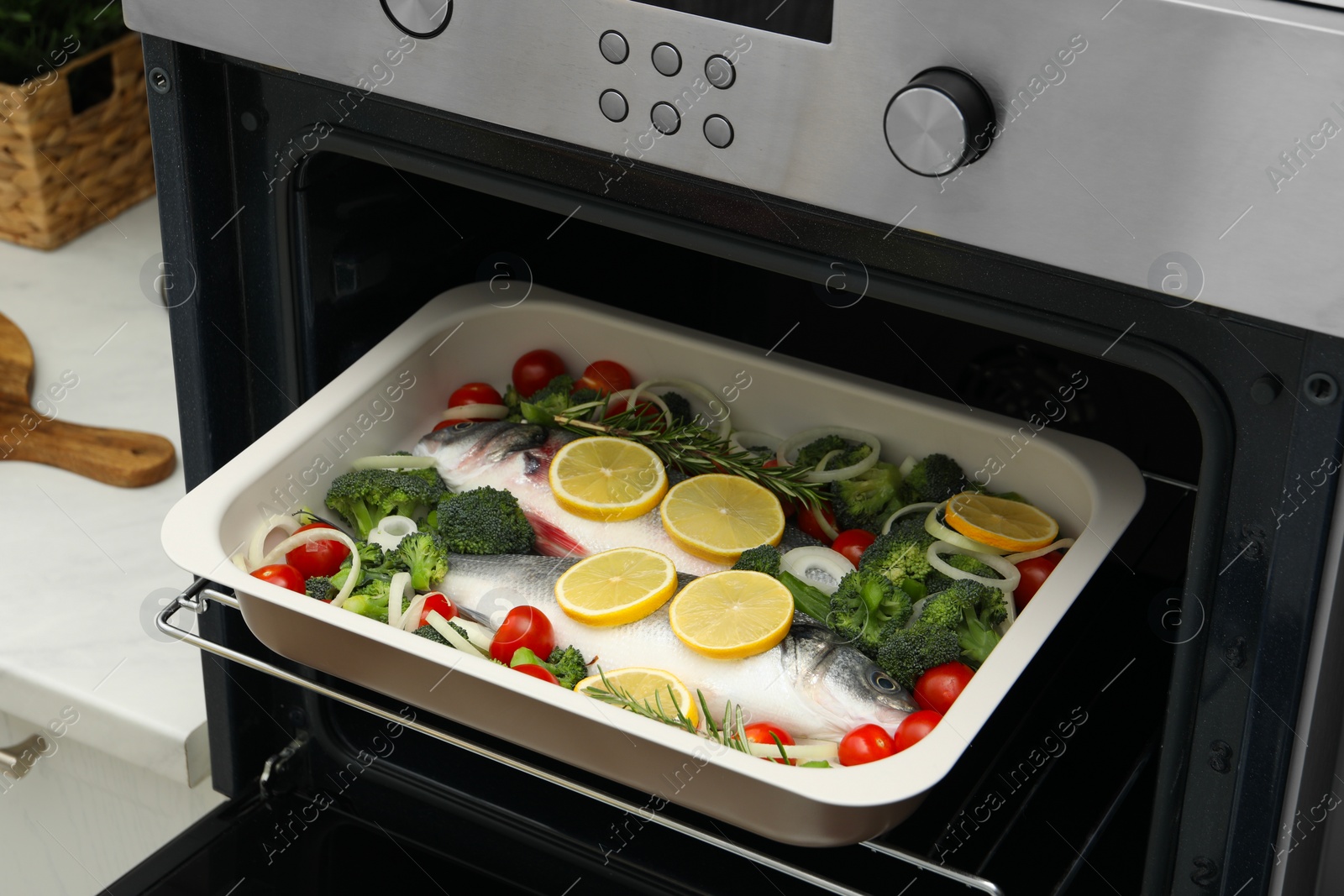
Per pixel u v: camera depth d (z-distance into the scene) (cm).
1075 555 82
